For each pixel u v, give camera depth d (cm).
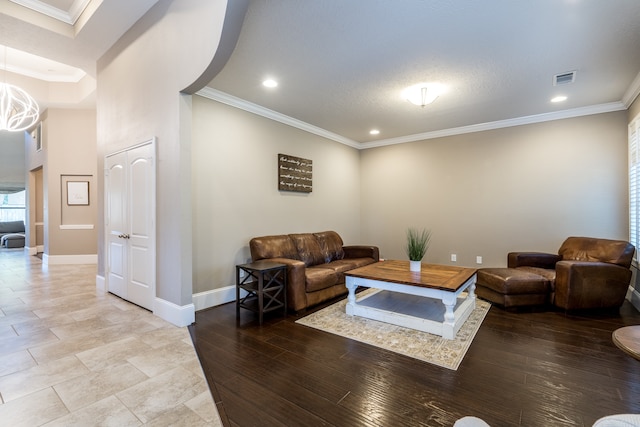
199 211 359
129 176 367
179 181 300
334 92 379
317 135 540
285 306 338
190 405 181
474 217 514
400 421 167
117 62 385
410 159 581
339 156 591
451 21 242
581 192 432
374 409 177
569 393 192
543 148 458
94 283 468
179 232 302
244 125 414
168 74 308
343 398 188
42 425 164
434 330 283
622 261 336
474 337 277
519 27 249
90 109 656
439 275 324
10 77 548
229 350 252
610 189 414
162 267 322
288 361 234
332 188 575
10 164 998
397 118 477
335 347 258
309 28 251
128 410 176
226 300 384
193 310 311
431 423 165
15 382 204
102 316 326
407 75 334
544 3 221
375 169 626
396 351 250
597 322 313
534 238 465
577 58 296
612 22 241
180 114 298
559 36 261
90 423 166
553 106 422
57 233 651
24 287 445
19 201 1182
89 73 459
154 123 327
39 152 729
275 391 195
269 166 451
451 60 302
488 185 502
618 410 175
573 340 270
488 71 323
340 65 313
